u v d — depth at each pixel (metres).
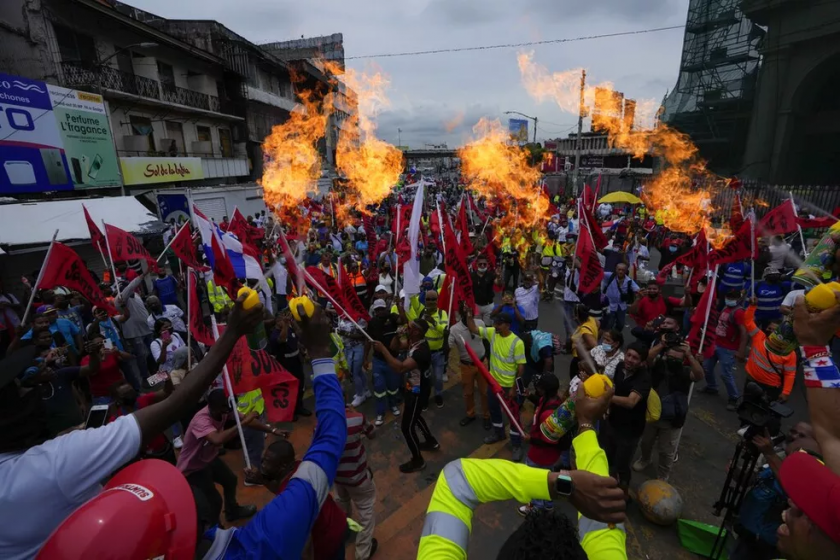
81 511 0.92
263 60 36.72
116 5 28.73
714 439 6.52
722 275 9.52
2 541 0.95
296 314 1.59
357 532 4.52
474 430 6.93
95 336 5.39
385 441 6.67
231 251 7.55
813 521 1.24
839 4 26.31
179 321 8.89
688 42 37.91
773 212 7.69
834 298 1.34
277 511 1.25
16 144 14.52
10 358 1.26
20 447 1.23
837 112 28.28
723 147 35.53
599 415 1.69
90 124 17.58
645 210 28.00
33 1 17.67
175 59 27.00
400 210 11.41
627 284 9.51
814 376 1.39
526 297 9.34
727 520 4.43
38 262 14.12
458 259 7.05
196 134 28.50
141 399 4.75
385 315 7.03
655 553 4.59
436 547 1.32
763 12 29.48
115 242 7.37
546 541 1.27
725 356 7.21
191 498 1.06
